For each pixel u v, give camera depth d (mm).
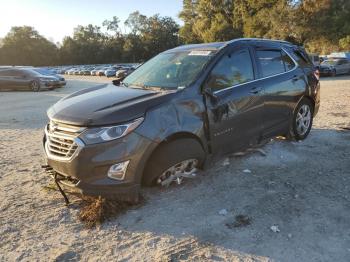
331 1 49312
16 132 8633
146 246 3465
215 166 5301
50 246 3525
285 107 5906
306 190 4508
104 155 3797
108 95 4504
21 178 5242
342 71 28156
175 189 4566
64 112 4133
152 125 3979
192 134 4352
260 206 4129
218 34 60875
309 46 52562
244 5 56344
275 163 5426
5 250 3482
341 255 3234
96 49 119125
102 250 3434
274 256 3254
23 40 117062
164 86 4719
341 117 8688
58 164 4020
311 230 3629
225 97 4766
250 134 5246
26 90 21781
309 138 6719
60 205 4312
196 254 3320
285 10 46906
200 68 4746
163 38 112062
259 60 5535
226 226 3748
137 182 3990
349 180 4773
